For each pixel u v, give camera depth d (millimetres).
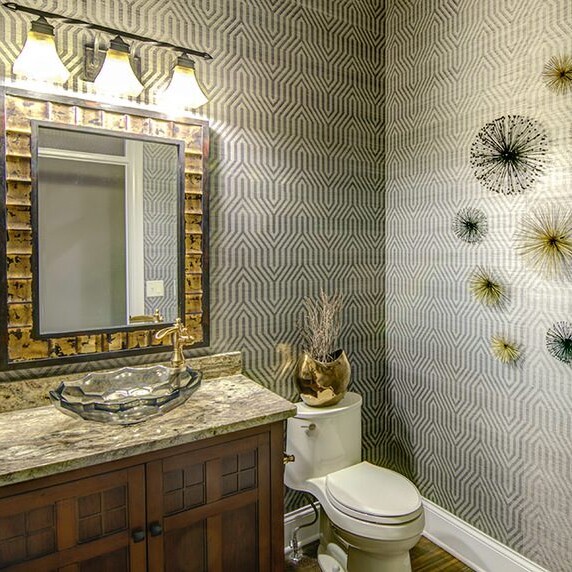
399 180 2369
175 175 1810
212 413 1471
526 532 1821
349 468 1994
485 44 1920
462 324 2053
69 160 1611
